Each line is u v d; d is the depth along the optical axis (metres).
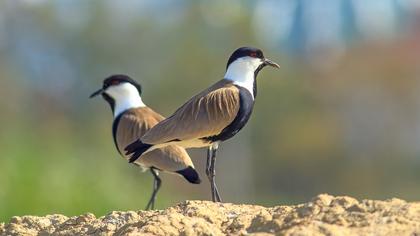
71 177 20.50
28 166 20.02
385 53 65.50
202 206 9.42
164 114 57.12
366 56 65.75
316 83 62.81
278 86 58.44
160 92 57.69
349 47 69.69
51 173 20.27
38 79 56.94
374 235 8.14
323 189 57.06
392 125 61.38
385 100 62.12
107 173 21.39
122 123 13.95
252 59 12.27
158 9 61.84
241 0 62.03
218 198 12.17
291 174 57.34
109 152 23.64
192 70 57.91
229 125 12.01
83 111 54.09
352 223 8.38
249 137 56.38
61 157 21.02
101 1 60.59
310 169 57.41
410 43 66.25
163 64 58.88
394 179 57.66
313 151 57.75
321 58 67.25
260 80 58.22
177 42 59.00
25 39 58.28
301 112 59.47
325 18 76.62
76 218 9.80
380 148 59.84
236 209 9.40
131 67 59.84
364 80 62.81
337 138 58.81
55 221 10.05
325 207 8.67
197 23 59.66
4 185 19.36
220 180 54.94
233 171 55.31
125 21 61.16
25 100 50.06
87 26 59.94
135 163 13.31
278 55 63.00
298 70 65.44
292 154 57.50
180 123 11.89
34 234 9.79
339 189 57.41
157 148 12.70
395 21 74.06
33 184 19.73
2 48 56.75
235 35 59.62
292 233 8.16
